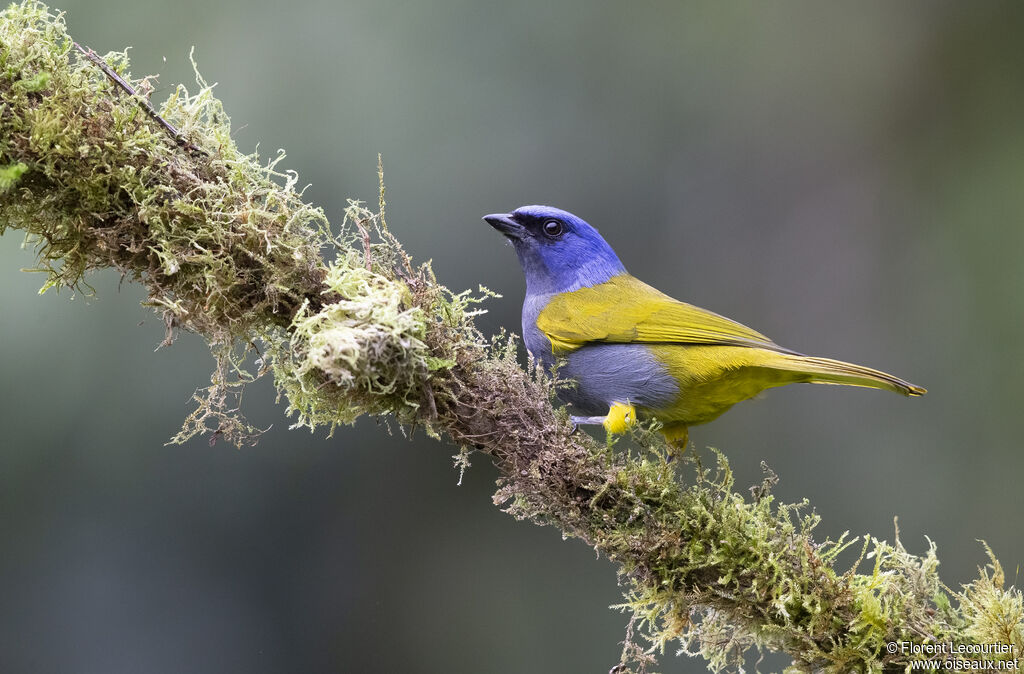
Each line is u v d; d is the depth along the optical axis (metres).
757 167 15.29
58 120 5.84
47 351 10.99
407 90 12.52
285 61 12.13
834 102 15.74
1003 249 15.07
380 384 5.97
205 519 12.02
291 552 12.41
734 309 14.98
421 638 12.90
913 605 6.12
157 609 11.73
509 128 13.19
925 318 15.05
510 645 13.01
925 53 15.80
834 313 15.09
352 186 12.09
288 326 6.25
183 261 6.05
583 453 6.48
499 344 6.61
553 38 13.59
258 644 11.95
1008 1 15.76
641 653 6.49
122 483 11.50
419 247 12.36
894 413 14.59
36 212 6.11
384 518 12.89
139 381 11.35
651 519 6.39
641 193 14.36
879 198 15.59
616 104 14.16
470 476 13.23
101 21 11.67
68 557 11.45
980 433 14.30
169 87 11.70
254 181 6.30
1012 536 13.69
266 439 12.16
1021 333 14.56
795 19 15.72
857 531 14.05
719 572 6.26
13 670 11.19
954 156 15.68
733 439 14.64
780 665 12.98
